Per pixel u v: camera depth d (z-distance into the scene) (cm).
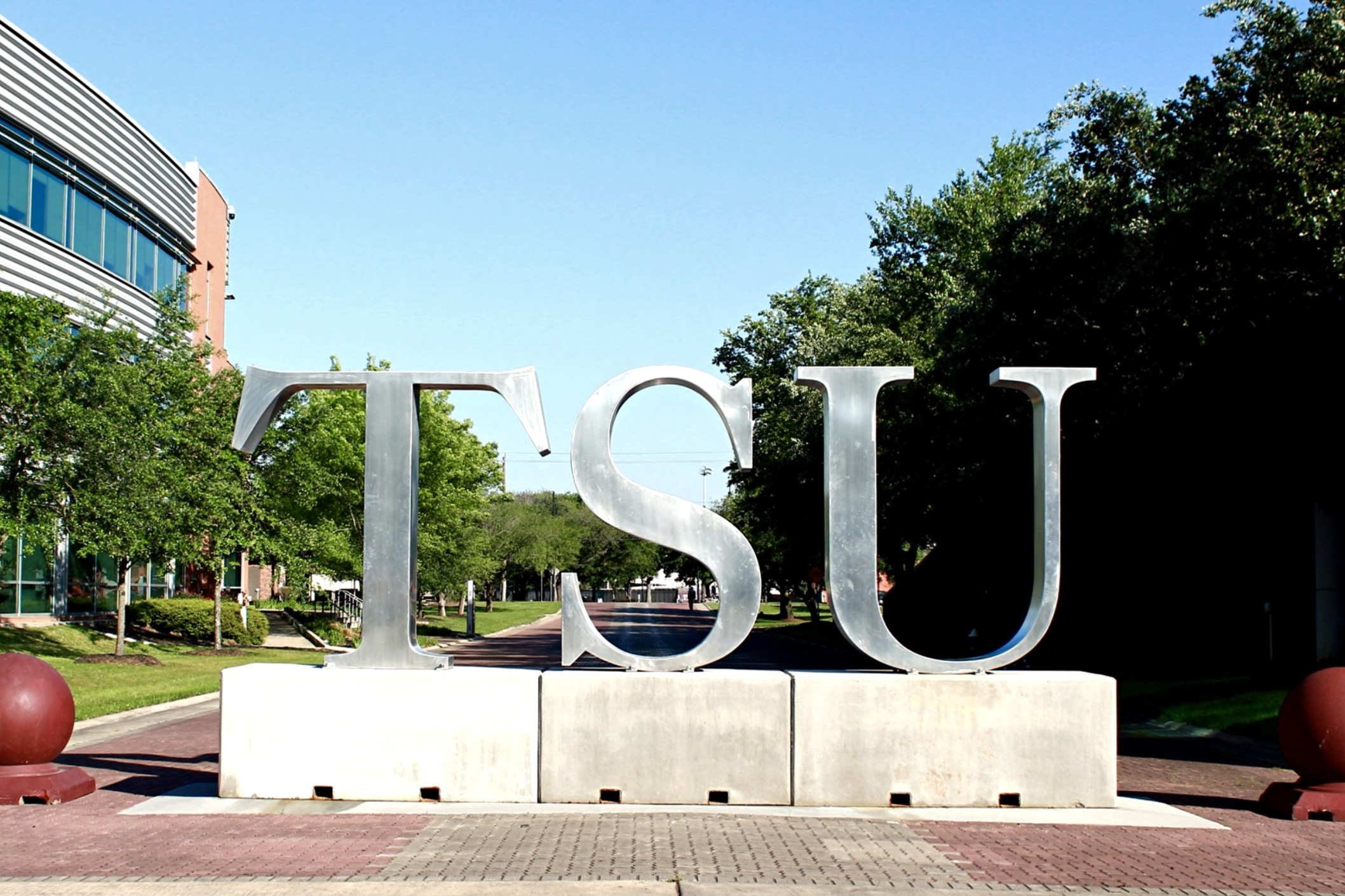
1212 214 1947
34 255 2770
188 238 3828
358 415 3644
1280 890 711
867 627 1009
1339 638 2177
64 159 2916
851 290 4175
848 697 969
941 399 3095
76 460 2166
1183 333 2206
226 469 2697
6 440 2095
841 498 1019
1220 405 2238
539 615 6875
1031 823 909
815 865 753
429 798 970
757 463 4028
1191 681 2084
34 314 2164
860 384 1027
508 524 6994
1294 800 957
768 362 4422
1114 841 847
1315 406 2053
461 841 816
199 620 3228
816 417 3575
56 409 2092
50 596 2944
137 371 2322
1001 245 2438
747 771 963
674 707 970
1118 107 2284
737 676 976
